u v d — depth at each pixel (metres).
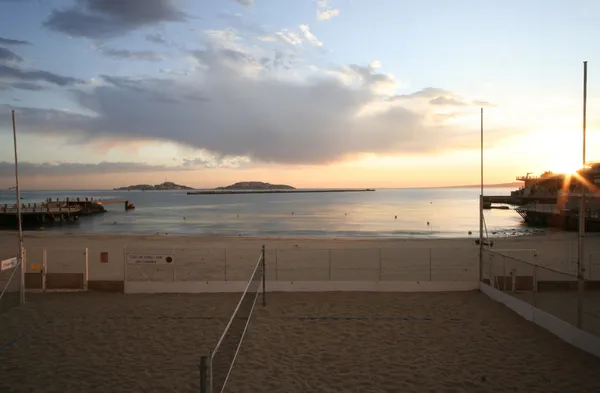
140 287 17.98
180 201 193.12
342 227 65.62
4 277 21.47
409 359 10.97
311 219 82.44
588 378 9.72
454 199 194.62
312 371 10.25
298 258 27.92
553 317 12.69
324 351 11.52
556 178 93.62
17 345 12.02
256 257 28.19
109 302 16.48
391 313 14.90
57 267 24.91
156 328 13.46
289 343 12.10
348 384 9.56
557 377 9.80
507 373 10.05
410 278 21.72
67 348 11.80
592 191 58.56
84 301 16.64
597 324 12.43
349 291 17.88
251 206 140.62
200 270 23.75
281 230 61.19
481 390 9.24
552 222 62.81
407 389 9.32
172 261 18.44
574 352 11.25
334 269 24.14
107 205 144.62
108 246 34.75
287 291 17.86
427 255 28.92
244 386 9.44
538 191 99.44
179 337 12.65
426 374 10.06
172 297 17.23
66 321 14.19
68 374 10.11
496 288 16.89
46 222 75.25
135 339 12.49
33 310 15.40
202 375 6.27
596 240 37.34
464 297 16.94
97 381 9.73
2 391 9.23
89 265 25.45
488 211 104.44
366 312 15.02
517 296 16.02
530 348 11.59
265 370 10.30
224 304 16.16
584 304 14.80
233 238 41.56
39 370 10.35
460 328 13.30
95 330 13.30
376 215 92.38
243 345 11.94
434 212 101.50
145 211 111.69
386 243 36.69
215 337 12.62
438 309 15.34
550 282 17.06
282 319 14.25
